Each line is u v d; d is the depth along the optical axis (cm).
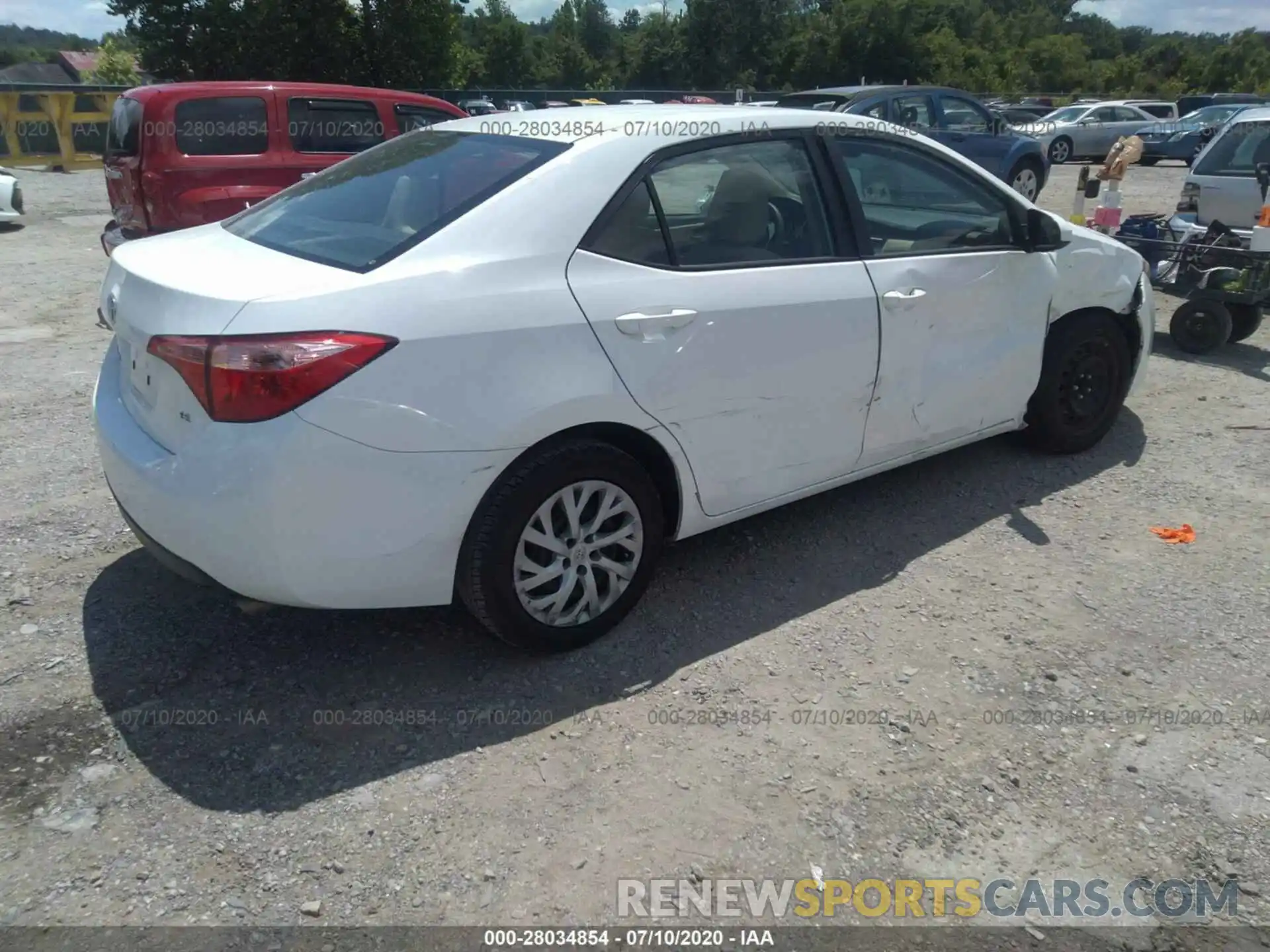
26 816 253
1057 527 421
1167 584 376
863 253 373
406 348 267
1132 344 504
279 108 879
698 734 290
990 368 423
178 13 2466
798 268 352
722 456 342
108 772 269
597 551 320
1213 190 810
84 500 432
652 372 312
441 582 291
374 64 2548
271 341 255
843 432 376
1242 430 534
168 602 353
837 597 365
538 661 322
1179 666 325
